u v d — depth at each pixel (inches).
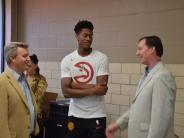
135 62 147.3
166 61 135.9
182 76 130.3
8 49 96.1
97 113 111.5
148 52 92.4
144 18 143.6
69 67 115.8
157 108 84.9
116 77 155.2
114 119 156.0
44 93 158.2
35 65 155.0
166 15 135.8
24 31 206.8
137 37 146.5
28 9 203.9
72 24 176.9
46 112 167.8
